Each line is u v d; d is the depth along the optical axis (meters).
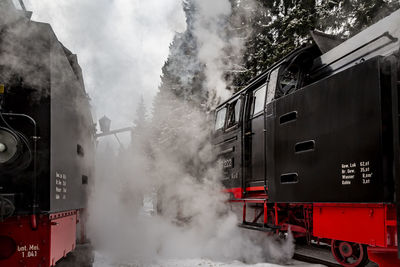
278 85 6.71
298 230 6.10
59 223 4.10
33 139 3.76
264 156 6.82
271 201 6.31
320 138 5.19
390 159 4.18
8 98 3.89
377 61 4.32
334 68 5.86
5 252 3.60
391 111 4.27
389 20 4.88
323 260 6.30
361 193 4.40
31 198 3.71
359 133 4.50
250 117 7.68
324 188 5.04
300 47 6.56
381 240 4.20
